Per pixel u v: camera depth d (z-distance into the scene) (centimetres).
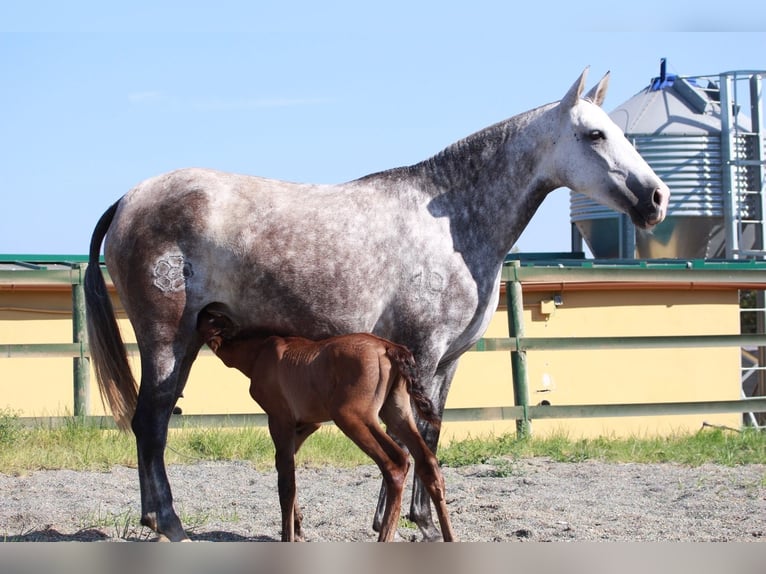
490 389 1391
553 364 1415
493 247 623
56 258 1477
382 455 535
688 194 1714
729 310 1496
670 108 1772
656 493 753
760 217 1733
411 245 599
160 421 590
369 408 541
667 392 1458
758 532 616
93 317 625
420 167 623
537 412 993
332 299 590
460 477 826
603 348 1005
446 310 602
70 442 884
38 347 955
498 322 1384
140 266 594
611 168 612
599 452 934
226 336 593
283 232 591
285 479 570
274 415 577
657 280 1060
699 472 848
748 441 991
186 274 592
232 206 596
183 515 666
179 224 592
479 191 621
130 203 610
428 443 623
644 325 1450
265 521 656
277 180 621
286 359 566
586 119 618
